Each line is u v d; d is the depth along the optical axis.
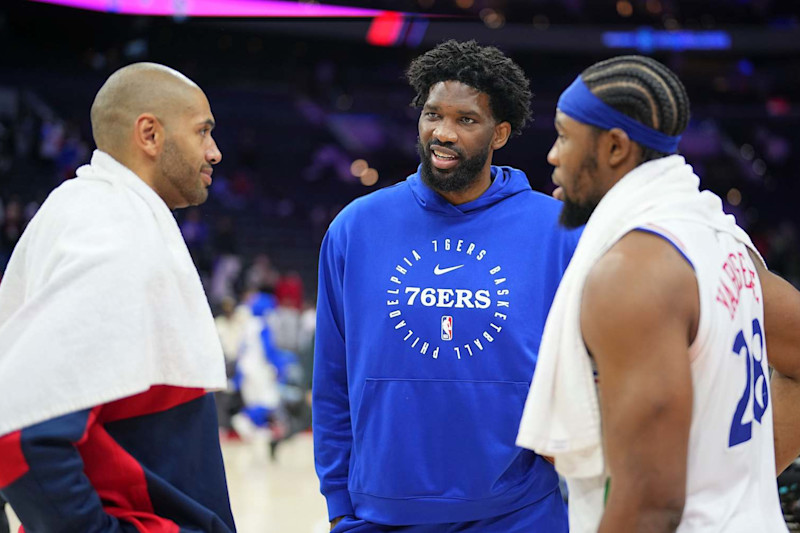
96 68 20.72
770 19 22.69
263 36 22.19
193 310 2.03
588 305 1.67
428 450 2.48
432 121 2.52
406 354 2.51
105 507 1.97
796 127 23.27
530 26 22.25
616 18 22.55
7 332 1.87
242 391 8.81
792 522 2.56
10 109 18.52
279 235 18.64
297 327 10.41
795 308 1.93
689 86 23.30
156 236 2.01
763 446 1.80
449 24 22.33
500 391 2.47
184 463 2.04
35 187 16.44
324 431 2.68
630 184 1.75
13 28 20.81
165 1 19.89
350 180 22.17
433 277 2.54
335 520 2.64
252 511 6.33
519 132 2.64
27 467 1.79
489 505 2.47
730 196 22.50
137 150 2.11
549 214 2.60
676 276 1.64
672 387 1.59
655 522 1.59
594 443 1.70
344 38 22.19
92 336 1.85
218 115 22.23
